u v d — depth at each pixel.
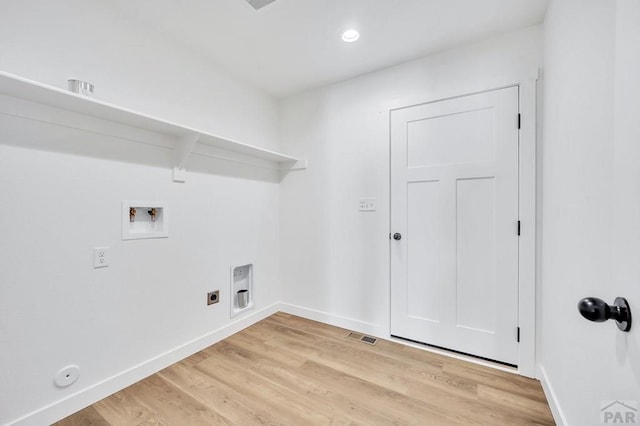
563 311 1.30
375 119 2.35
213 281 2.23
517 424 1.37
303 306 2.77
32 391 1.32
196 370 1.84
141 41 1.79
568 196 1.24
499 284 1.87
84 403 1.48
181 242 1.99
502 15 1.69
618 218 0.65
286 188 2.87
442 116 2.06
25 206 1.30
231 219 2.39
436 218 2.09
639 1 0.56
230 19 1.75
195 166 2.08
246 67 2.32
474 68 1.95
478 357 1.95
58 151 1.40
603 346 0.92
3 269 1.25
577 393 1.13
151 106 1.84
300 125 2.78
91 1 1.55
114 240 1.62
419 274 2.17
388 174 2.29
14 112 1.26
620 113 0.64
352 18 1.73
